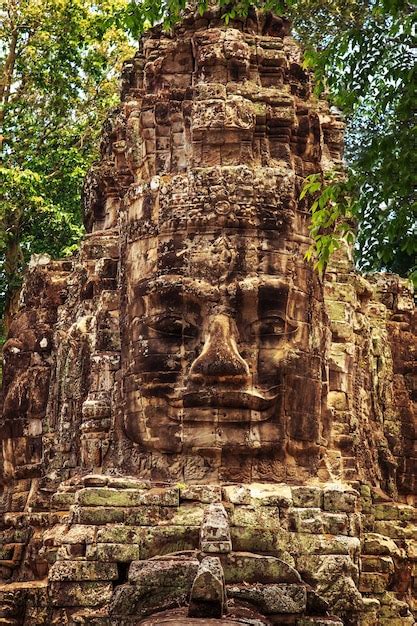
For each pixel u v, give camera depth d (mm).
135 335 21438
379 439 26078
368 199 20031
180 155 22031
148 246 21594
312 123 22281
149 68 22578
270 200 21344
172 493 20016
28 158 37531
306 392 21359
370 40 20391
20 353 26797
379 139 19797
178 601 17375
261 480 20891
